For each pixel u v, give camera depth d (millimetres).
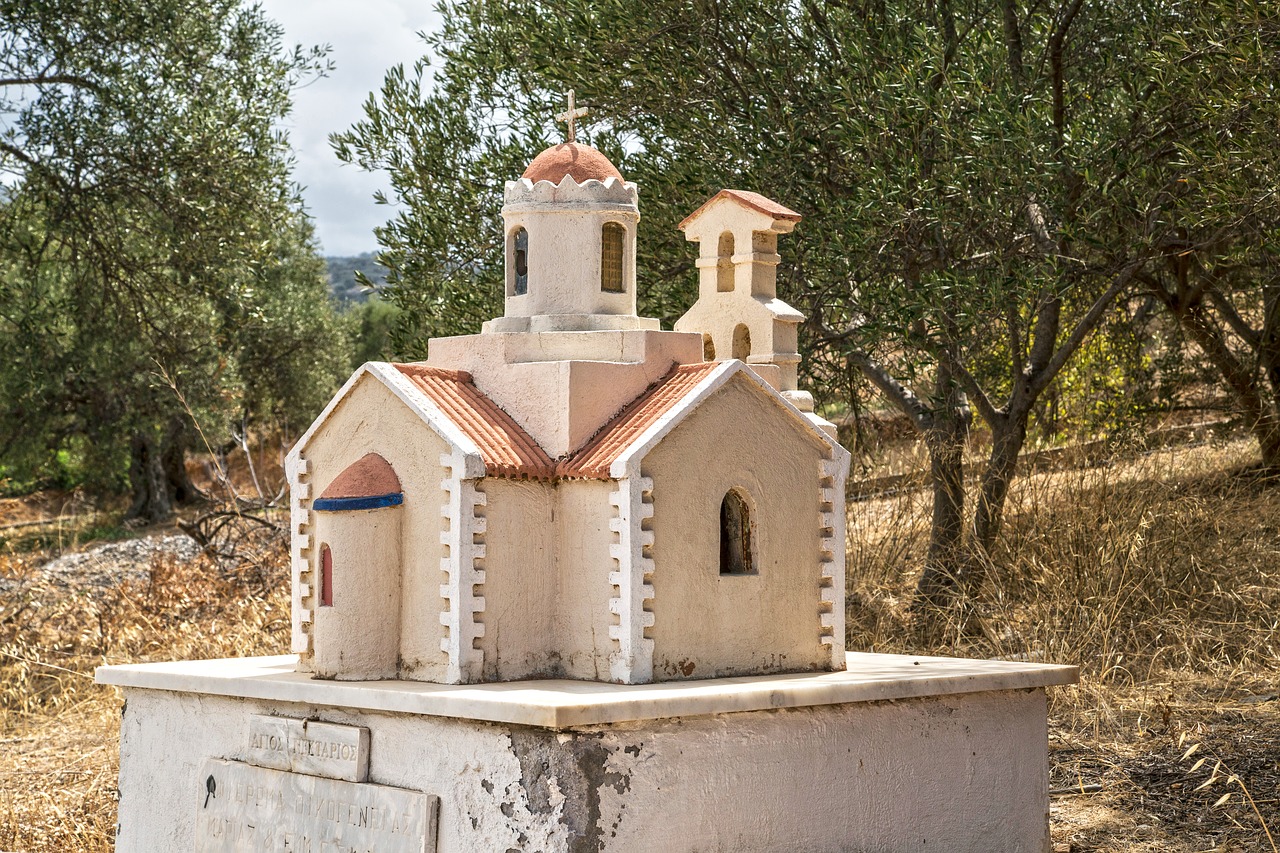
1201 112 8352
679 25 10242
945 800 5301
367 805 4691
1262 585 9195
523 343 5555
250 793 5141
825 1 10234
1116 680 8305
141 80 13336
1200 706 7707
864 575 10438
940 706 5332
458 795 4465
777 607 5449
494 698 4328
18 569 12828
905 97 9000
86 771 8320
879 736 5117
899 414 13242
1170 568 9352
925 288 8930
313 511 5477
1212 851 5797
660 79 10273
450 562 4984
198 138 13383
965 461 10984
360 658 5168
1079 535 9445
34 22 12828
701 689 4652
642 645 4945
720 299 6539
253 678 5184
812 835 4859
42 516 23344
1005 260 9477
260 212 13898
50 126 12898
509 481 5121
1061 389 12219
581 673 5129
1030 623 8875
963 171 9086
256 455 31484
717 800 4594
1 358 15125
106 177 13258
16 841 6984
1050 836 5730
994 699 5527
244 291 14133
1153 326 14102
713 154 10039
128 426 21453
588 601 5121
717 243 6609
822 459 5680
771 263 6508
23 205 13758
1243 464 12078
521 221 5898
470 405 5398
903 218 9102
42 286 15703
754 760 4715
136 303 13938
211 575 12086
